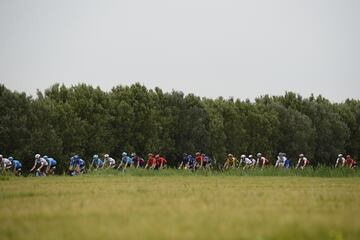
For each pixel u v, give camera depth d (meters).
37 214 24.72
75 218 23.58
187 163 84.69
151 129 110.12
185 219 22.95
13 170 73.38
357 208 28.58
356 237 19.42
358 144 145.12
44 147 94.56
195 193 38.47
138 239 18.23
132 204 29.31
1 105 93.38
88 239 18.34
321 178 73.94
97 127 103.62
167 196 35.41
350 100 155.00
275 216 24.03
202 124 116.00
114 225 21.23
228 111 121.19
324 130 137.25
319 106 139.88
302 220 22.72
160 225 21.08
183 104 116.75
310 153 131.62
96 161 78.94
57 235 19.31
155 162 82.62
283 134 130.25
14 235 19.55
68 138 99.88
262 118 124.88
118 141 106.69
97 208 27.05
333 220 22.78
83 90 106.19
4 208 27.48
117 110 107.25
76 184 49.44
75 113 101.69
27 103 95.62
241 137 121.38
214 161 105.31
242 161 89.12
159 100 114.50
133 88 112.31
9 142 92.56
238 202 30.78
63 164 97.44
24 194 36.91
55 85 107.94
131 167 79.31
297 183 55.91
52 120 99.88
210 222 22.02
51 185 47.62
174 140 114.12
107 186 46.44
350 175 86.25
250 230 20.02
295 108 139.38
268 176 80.06
